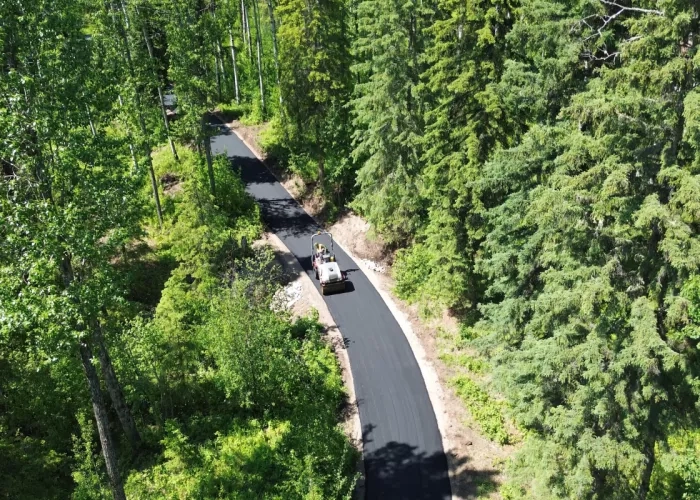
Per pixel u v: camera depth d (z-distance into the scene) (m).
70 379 18.58
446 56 20.19
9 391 18.67
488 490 17.66
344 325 25.75
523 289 18.30
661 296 12.73
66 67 13.64
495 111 19.02
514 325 18.27
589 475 13.39
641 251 12.78
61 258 12.69
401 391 21.95
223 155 38.38
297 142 35.34
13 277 12.45
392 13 23.95
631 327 12.73
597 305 13.13
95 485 16.06
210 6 43.34
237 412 20.38
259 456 18.08
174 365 19.88
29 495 16.30
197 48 30.77
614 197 12.30
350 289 28.31
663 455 13.63
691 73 11.12
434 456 19.09
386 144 26.95
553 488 14.72
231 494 16.52
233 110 48.34
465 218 21.95
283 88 33.03
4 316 12.14
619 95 12.11
